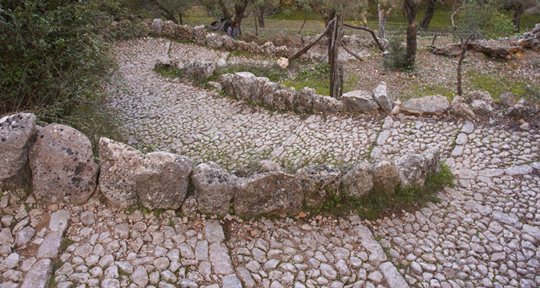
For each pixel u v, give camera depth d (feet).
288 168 18.48
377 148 20.53
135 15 49.65
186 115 27.66
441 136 20.81
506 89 31.42
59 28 16.83
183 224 13.17
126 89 32.19
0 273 10.85
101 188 13.19
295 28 70.08
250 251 12.80
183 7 58.08
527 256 13.75
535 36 37.60
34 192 12.97
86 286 10.80
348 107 24.08
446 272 12.89
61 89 17.53
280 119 25.49
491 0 29.40
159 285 11.09
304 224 14.10
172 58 40.63
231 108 28.04
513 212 15.67
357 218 14.56
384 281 12.30
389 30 63.82
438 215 15.33
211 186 13.25
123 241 12.27
